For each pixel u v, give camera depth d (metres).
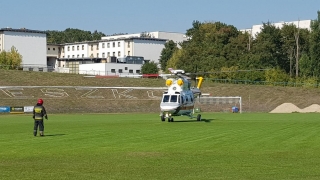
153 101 86.38
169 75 45.69
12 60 113.00
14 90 83.38
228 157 19.03
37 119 27.91
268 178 14.78
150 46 148.75
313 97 86.50
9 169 16.27
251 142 24.36
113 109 81.38
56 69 128.50
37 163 17.52
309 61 104.56
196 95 48.03
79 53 160.75
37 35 130.75
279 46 120.81
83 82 92.94
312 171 15.96
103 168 16.48
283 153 20.17
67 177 14.89
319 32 103.50
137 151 20.75
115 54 150.38
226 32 130.50
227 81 100.06
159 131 31.39
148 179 14.60
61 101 81.94
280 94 88.31
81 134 29.17
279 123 40.59
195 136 27.66
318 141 24.86
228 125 37.81
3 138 26.72
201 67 110.62
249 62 108.00
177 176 15.09
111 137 27.09
